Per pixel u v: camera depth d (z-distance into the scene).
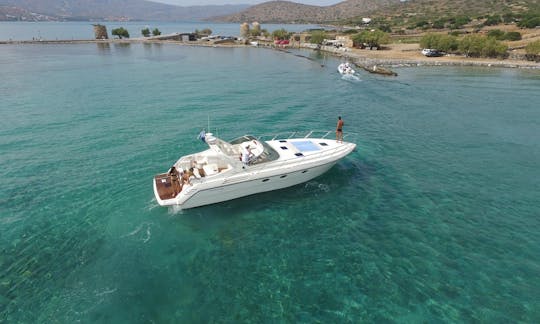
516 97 40.62
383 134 26.77
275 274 12.03
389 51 91.25
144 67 62.19
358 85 47.94
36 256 12.54
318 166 17.27
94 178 18.33
